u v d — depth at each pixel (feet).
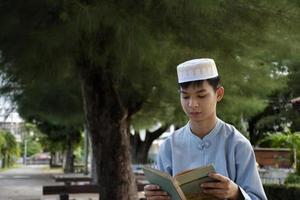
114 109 30.37
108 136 30.48
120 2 19.08
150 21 19.22
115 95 30.12
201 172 7.80
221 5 18.90
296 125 86.33
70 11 18.69
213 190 7.80
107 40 20.04
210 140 8.70
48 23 20.27
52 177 108.78
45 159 258.98
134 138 96.17
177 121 44.14
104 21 18.11
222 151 8.59
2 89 27.78
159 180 8.16
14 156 207.00
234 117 38.70
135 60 19.77
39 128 111.75
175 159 8.94
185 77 8.50
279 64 36.06
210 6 17.85
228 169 8.56
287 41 22.39
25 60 20.20
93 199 46.16
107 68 23.47
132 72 22.74
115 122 30.53
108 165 30.63
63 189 37.17
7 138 172.96
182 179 7.85
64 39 18.83
